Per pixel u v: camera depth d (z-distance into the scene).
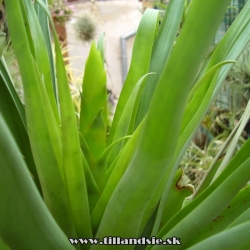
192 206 0.34
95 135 0.35
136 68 0.37
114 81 2.71
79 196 0.30
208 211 0.29
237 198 0.34
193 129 0.32
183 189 0.41
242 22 0.37
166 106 0.18
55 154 0.29
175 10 0.42
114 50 2.67
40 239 0.22
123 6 2.64
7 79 0.36
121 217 0.25
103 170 0.34
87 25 2.14
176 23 0.42
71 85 1.62
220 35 1.08
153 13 0.38
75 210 0.31
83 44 2.23
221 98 1.25
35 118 0.26
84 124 0.36
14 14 0.23
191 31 0.17
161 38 0.43
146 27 0.38
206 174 0.44
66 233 0.31
